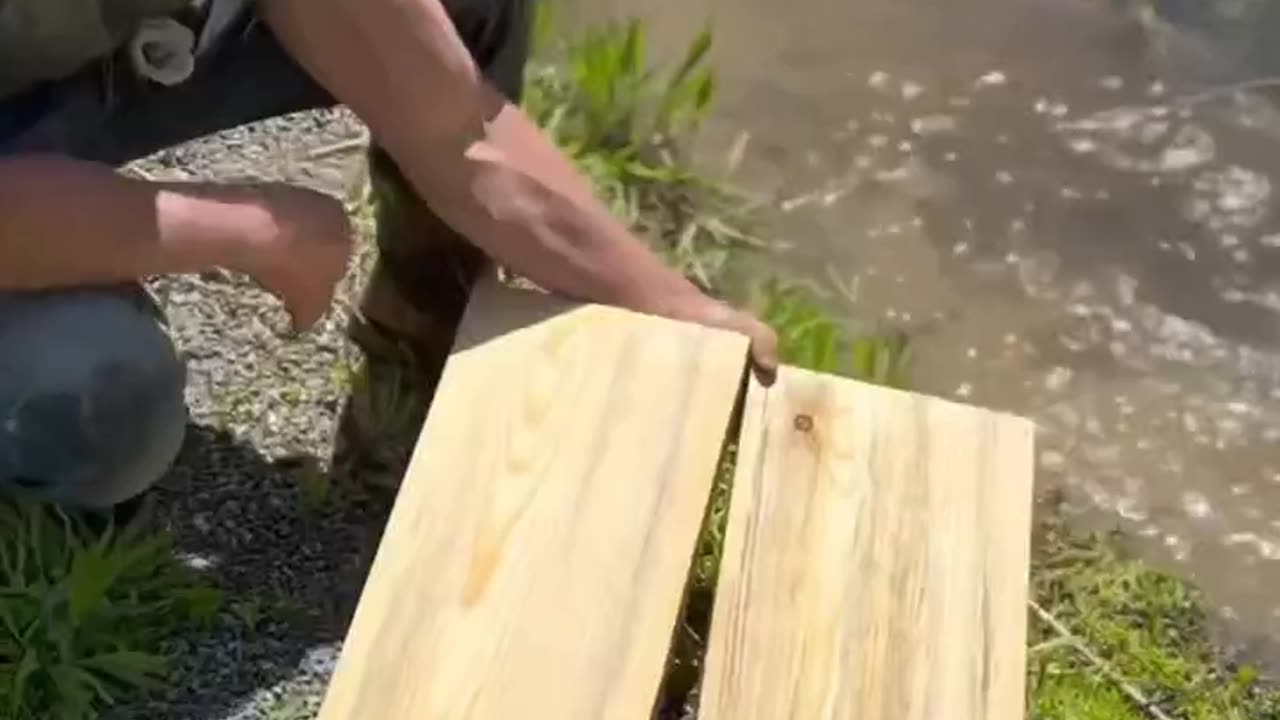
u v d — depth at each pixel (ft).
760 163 8.04
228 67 5.73
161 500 6.17
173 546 6.05
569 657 4.60
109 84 5.49
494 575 4.76
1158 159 8.27
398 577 4.74
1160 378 7.45
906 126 8.30
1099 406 7.32
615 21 8.50
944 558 4.97
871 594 4.87
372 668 4.55
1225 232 8.01
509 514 4.91
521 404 5.17
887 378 7.09
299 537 6.15
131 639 5.71
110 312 5.27
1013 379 7.39
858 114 8.32
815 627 4.79
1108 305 7.70
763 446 5.21
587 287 5.52
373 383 6.52
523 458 5.04
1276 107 8.51
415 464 4.99
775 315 7.16
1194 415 7.32
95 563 5.69
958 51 8.64
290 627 5.89
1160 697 6.26
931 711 4.64
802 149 8.14
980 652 4.76
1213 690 6.31
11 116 5.39
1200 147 8.33
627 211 7.51
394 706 4.48
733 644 4.74
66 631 5.59
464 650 4.60
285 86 5.85
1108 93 8.52
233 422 6.46
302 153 7.48
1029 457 5.26
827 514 5.05
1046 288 7.74
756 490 5.09
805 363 6.97
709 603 5.81
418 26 5.23
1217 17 8.86
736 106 8.27
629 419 5.15
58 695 5.53
